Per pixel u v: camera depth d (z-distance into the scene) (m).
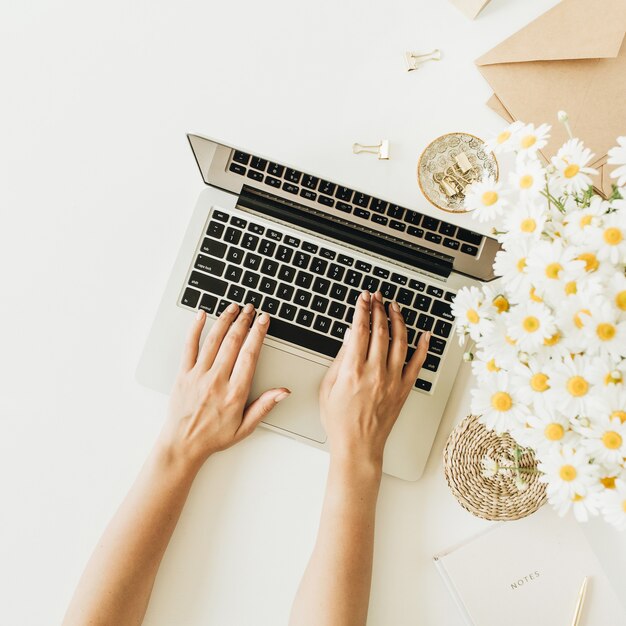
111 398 0.69
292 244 0.66
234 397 0.65
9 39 0.69
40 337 0.69
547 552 0.66
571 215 0.40
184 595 0.67
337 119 0.69
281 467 0.68
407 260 0.66
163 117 0.70
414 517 0.67
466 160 0.65
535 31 0.65
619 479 0.38
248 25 0.69
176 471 0.65
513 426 0.43
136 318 0.70
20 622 0.67
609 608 0.64
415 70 0.68
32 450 0.68
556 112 0.64
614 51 0.61
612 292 0.37
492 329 0.43
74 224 0.70
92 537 0.68
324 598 0.59
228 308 0.66
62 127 0.70
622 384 0.37
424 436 0.66
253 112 0.69
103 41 0.69
